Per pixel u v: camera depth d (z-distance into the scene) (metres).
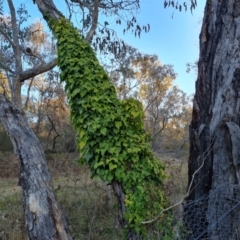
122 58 17.53
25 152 3.86
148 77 26.62
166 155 9.38
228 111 3.74
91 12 8.52
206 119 3.90
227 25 3.88
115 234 4.37
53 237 3.29
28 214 3.44
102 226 4.91
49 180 3.73
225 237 3.39
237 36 3.82
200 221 3.57
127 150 3.58
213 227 3.47
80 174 7.50
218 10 3.97
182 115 28.38
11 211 5.48
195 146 3.96
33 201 3.47
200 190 3.77
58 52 4.23
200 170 3.81
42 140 22.67
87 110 3.77
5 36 9.58
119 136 3.62
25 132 4.08
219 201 3.51
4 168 14.06
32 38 15.01
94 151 3.68
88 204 5.54
